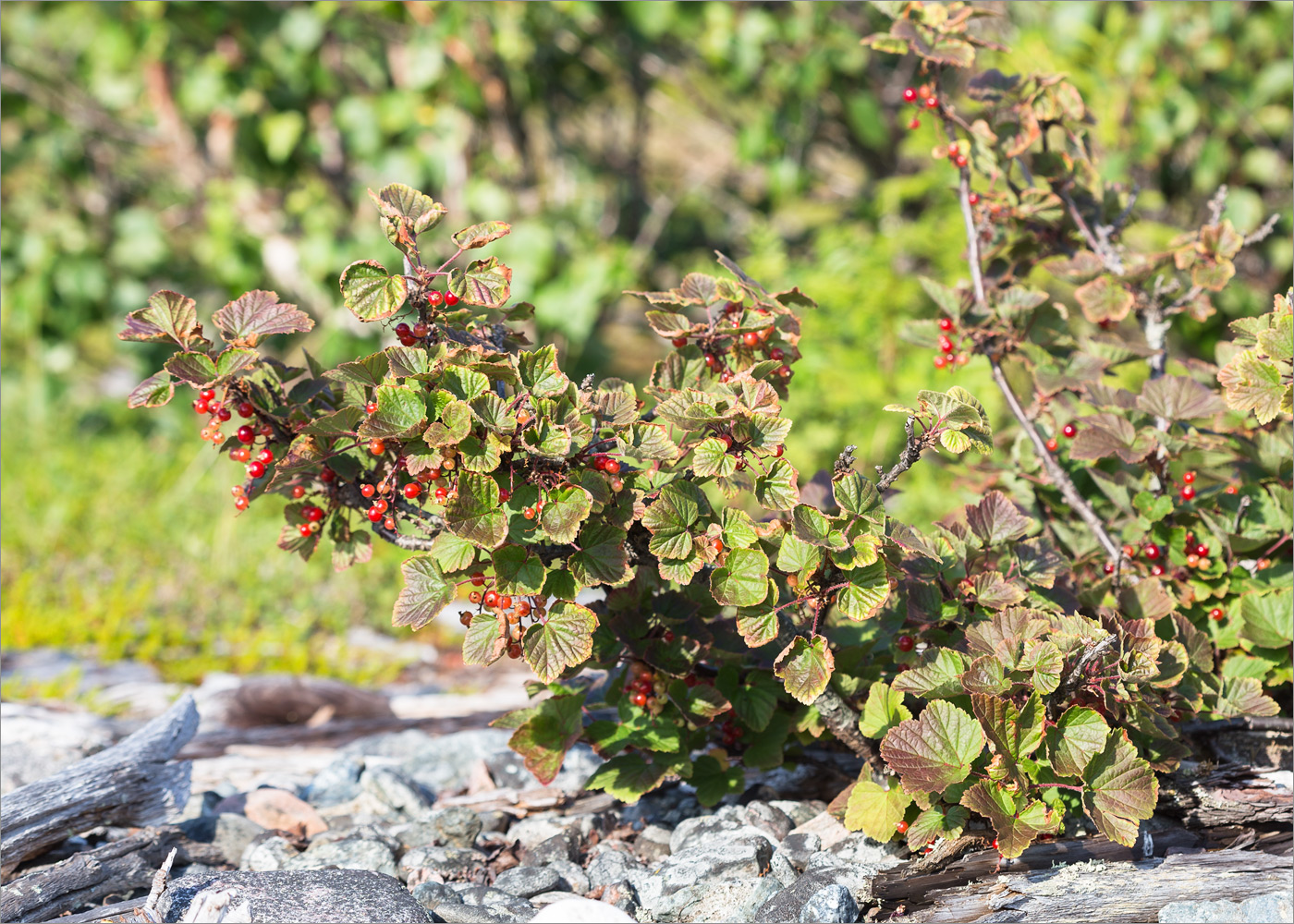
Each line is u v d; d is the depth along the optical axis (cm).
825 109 674
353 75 695
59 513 570
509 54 614
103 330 821
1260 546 253
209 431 197
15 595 486
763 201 735
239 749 339
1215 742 256
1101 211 295
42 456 654
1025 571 238
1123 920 192
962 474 298
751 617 203
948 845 214
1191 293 279
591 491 194
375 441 192
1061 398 273
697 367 231
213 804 291
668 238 773
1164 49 552
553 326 616
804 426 497
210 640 460
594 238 661
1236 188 590
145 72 678
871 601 200
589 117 782
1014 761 199
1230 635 254
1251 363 211
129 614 483
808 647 206
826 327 507
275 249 667
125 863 237
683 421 198
